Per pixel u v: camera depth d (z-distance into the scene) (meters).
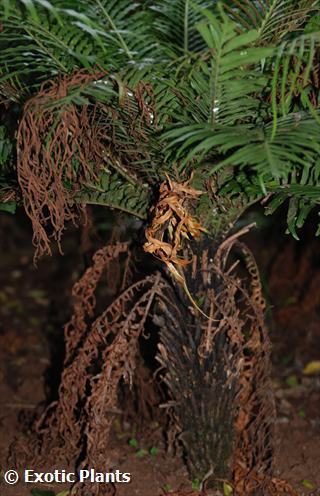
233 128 1.75
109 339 3.28
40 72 2.15
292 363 3.93
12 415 3.24
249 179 2.00
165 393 2.93
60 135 1.85
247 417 2.55
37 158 1.83
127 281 2.70
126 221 2.62
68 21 1.82
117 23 1.92
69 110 1.77
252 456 2.55
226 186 1.98
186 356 2.31
